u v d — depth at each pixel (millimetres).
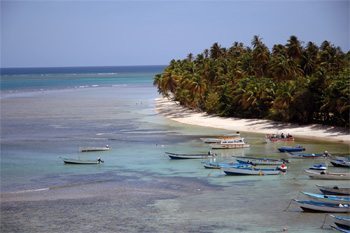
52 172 77500
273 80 137125
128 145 100500
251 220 53031
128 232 49906
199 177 73375
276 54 150375
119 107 174625
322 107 106000
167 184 69312
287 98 113688
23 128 124938
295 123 116750
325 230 49844
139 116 147500
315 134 106250
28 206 59031
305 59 145375
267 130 113875
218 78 155125
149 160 86188
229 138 100375
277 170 74188
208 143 101125
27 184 69812
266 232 49469
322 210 55094
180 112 151875
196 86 148625
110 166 81750
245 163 80062
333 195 59719
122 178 73312
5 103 193125
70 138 109688
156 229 50688
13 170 78750
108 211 56875
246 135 109812
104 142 104188
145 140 105938
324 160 83500
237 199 60969
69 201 61094
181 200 61062
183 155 86625
